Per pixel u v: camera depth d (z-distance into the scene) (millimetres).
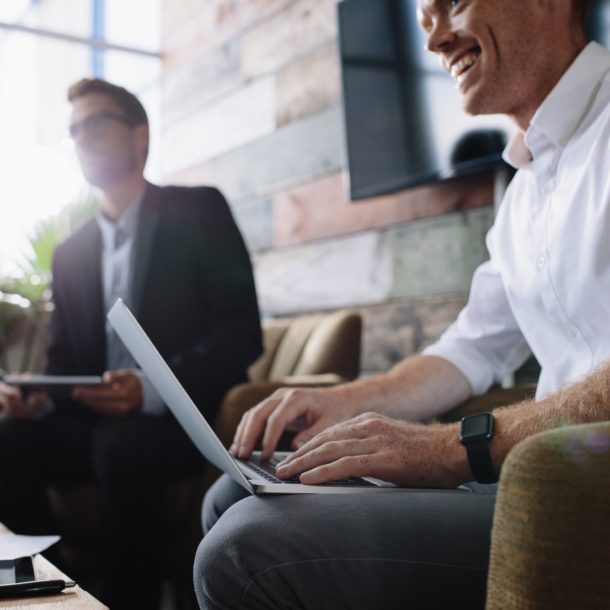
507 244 1159
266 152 2895
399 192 2170
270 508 727
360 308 2418
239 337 1683
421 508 713
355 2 2258
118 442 1523
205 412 1620
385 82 2158
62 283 1965
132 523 1513
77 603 639
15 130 4020
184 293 1773
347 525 685
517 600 472
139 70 3873
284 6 2822
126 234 1888
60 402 1863
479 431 753
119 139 1838
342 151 2512
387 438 804
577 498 455
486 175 2021
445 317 2127
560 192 1028
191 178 3406
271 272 2838
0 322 2934
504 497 493
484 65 1073
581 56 1029
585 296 957
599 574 448
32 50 4055
